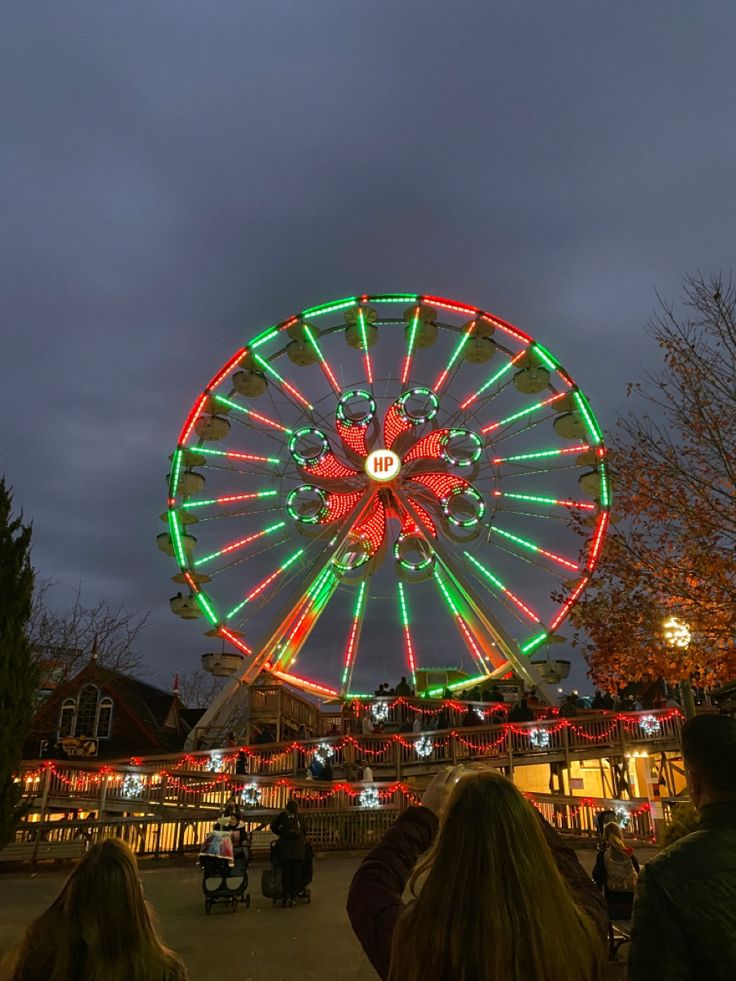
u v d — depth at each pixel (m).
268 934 11.28
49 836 19.47
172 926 11.88
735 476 15.35
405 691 32.62
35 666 15.68
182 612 32.09
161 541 32.81
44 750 33.47
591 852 18.84
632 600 15.85
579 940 2.40
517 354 34.47
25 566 15.71
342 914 12.69
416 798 21.23
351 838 20.47
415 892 2.64
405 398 33.91
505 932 2.31
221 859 12.89
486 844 2.46
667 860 2.71
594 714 26.97
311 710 32.06
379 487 33.78
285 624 32.22
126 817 20.73
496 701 32.72
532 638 32.34
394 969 2.45
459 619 35.00
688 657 15.21
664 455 15.96
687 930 2.56
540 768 27.98
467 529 32.94
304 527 33.75
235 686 31.34
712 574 15.05
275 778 21.80
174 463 33.22
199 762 24.50
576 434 32.69
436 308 35.50
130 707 34.66
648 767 24.44
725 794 2.87
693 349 16.30
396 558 33.78
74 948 3.35
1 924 11.93
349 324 35.97
